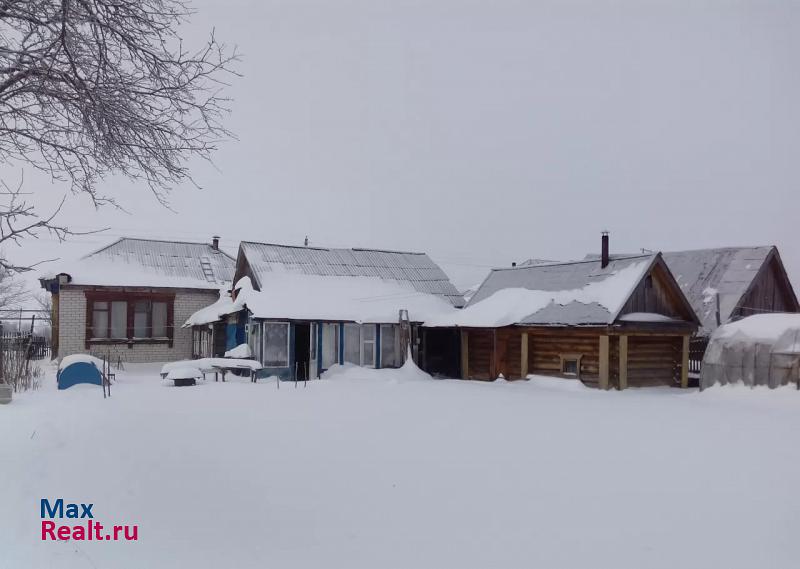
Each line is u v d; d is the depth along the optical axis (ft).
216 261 107.96
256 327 77.61
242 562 16.81
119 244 102.78
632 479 26.27
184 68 25.03
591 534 19.48
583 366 68.49
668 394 62.64
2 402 47.52
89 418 40.19
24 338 86.12
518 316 73.56
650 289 69.21
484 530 19.72
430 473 26.76
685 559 17.54
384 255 99.76
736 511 21.99
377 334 81.30
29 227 21.39
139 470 26.21
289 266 87.86
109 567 16.29
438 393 59.47
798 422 42.70
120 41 24.50
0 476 24.70
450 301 91.97
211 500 22.41
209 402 50.42
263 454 29.94
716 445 34.01
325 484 24.73
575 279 75.61
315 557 17.29
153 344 95.35
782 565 17.16
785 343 58.03
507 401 53.47
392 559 17.25
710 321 80.53
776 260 84.53
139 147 25.16
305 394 57.62
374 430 37.22
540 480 25.89
